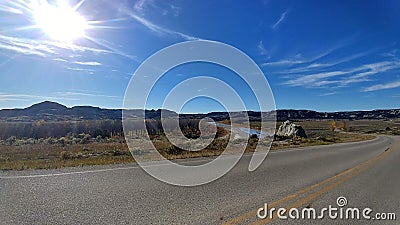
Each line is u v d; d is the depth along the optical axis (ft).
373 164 43.91
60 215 16.52
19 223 15.21
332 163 43.62
